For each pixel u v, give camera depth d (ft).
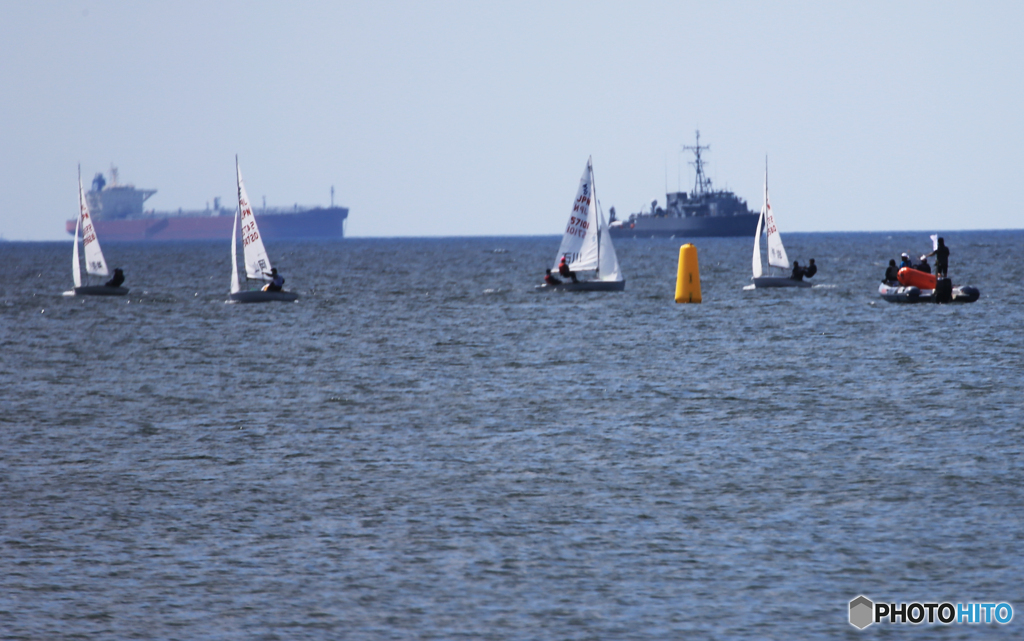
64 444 313.32
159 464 287.69
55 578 202.80
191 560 211.82
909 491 251.19
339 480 269.64
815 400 369.50
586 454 294.46
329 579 201.57
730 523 230.68
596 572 203.72
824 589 194.18
